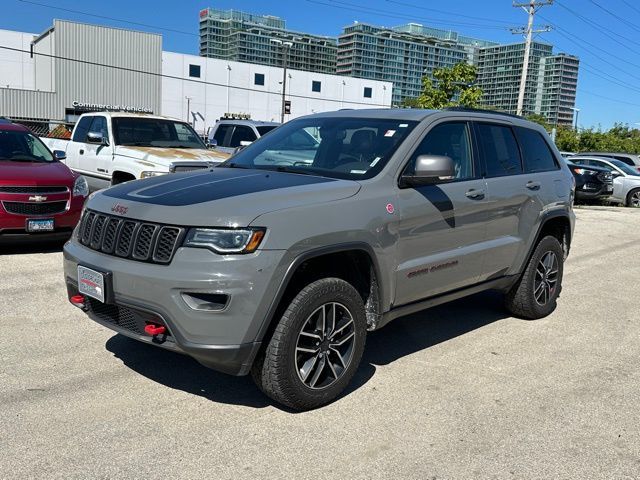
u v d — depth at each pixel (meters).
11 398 3.92
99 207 4.07
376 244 4.09
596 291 7.63
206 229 3.52
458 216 4.79
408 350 5.16
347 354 4.07
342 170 4.50
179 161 9.52
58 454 3.31
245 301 3.47
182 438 3.54
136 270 3.60
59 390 4.07
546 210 5.88
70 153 11.58
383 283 4.22
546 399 4.28
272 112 72.88
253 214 3.57
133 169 9.80
